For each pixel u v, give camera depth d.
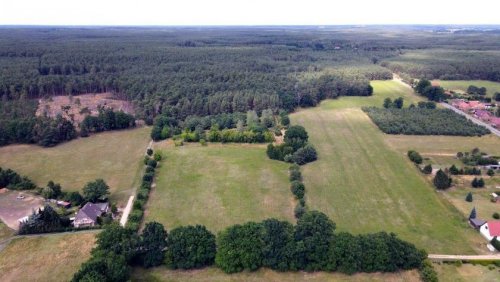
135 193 117.50
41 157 145.38
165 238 85.69
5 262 84.69
